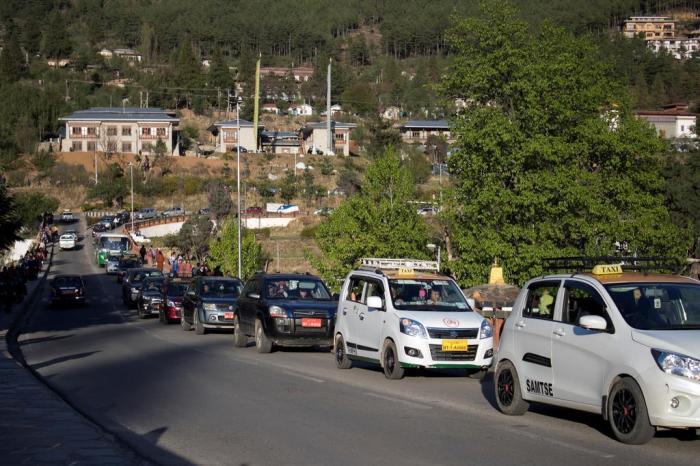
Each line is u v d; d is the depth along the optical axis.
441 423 14.80
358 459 12.01
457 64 46.88
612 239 43.75
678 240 45.38
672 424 11.91
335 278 48.44
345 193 130.38
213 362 25.08
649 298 13.45
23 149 168.38
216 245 72.88
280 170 155.38
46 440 13.07
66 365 25.03
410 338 20.19
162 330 39.31
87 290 72.44
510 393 15.59
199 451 12.76
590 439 13.26
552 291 15.08
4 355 25.91
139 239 111.69
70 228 132.50
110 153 161.00
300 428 14.41
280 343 27.22
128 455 12.11
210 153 173.38
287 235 109.12
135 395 18.62
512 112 45.84
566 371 13.98
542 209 43.00
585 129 44.75
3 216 45.09
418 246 48.38
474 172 44.28
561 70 45.12
